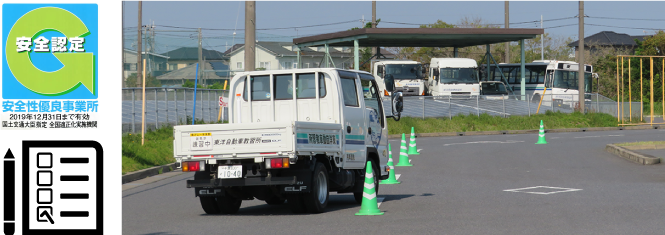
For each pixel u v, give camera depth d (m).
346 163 41.19
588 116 154.38
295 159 35.75
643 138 107.88
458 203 41.53
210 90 112.25
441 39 181.50
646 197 42.19
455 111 155.25
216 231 32.72
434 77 179.75
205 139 37.09
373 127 45.75
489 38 178.62
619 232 29.69
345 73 42.53
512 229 31.02
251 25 74.12
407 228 32.00
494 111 158.75
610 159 73.62
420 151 88.75
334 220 35.41
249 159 37.09
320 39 178.88
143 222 36.50
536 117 150.75
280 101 42.25
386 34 165.00
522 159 75.19
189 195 50.00
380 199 44.78
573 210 37.09
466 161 73.56
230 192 38.97
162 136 84.62
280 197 39.19
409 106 159.38
